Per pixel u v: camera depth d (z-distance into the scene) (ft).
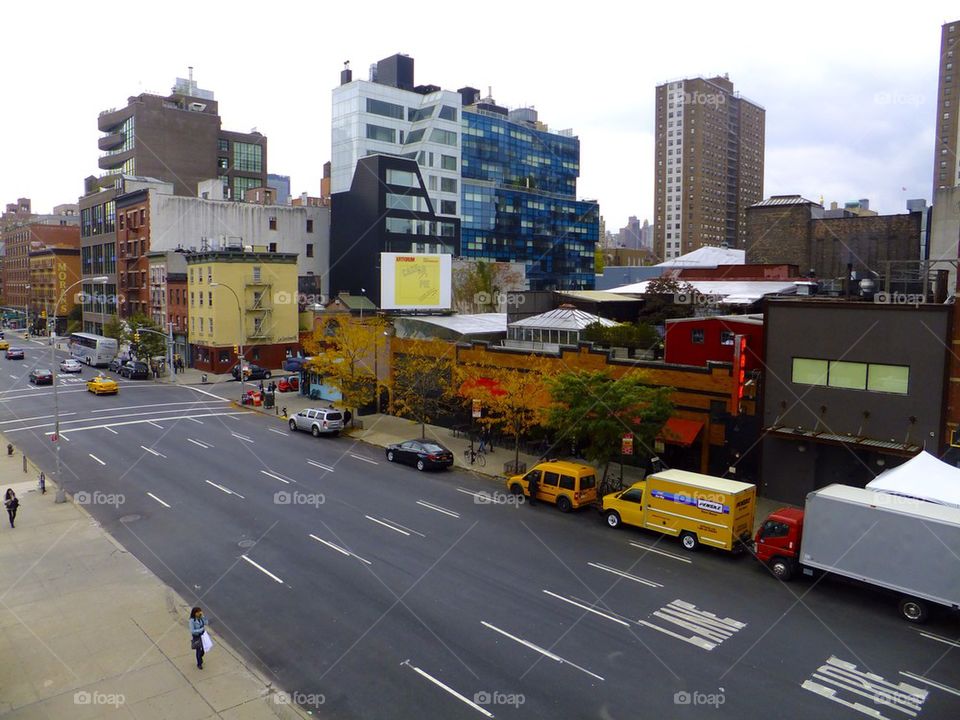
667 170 612.70
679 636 60.80
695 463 108.88
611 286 317.63
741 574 75.25
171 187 337.72
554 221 540.52
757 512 94.63
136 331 245.45
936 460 75.25
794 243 264.11
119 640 60.18
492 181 497.87
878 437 91.50
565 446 124.26
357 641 59.62
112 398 197.06
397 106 392.06
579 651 58.03
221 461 124.06
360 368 154.61
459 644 59.11
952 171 433.48
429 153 385.70
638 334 150.00
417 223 322.96
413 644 59.06
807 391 96.94
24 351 326.44
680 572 75.41
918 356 88.12
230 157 451.12
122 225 321.73
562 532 88.07
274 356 252.62
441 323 158.92
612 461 117.29
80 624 63.16
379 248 308.40
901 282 114.62
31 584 71.77
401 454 123.34
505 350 134.10
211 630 61.87
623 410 97.45
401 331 165.89
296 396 197.16
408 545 82.64
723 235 627.46
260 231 311.68
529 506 98.94
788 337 98.17
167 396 200.95
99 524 90.27
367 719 48.55
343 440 143.54
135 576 73.72
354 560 77.82
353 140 378.94
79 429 153.17
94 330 372.79
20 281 521.24
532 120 551.59
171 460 124.47
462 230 468.75
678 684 53.11
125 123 417.28
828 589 71.46
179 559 78.23
